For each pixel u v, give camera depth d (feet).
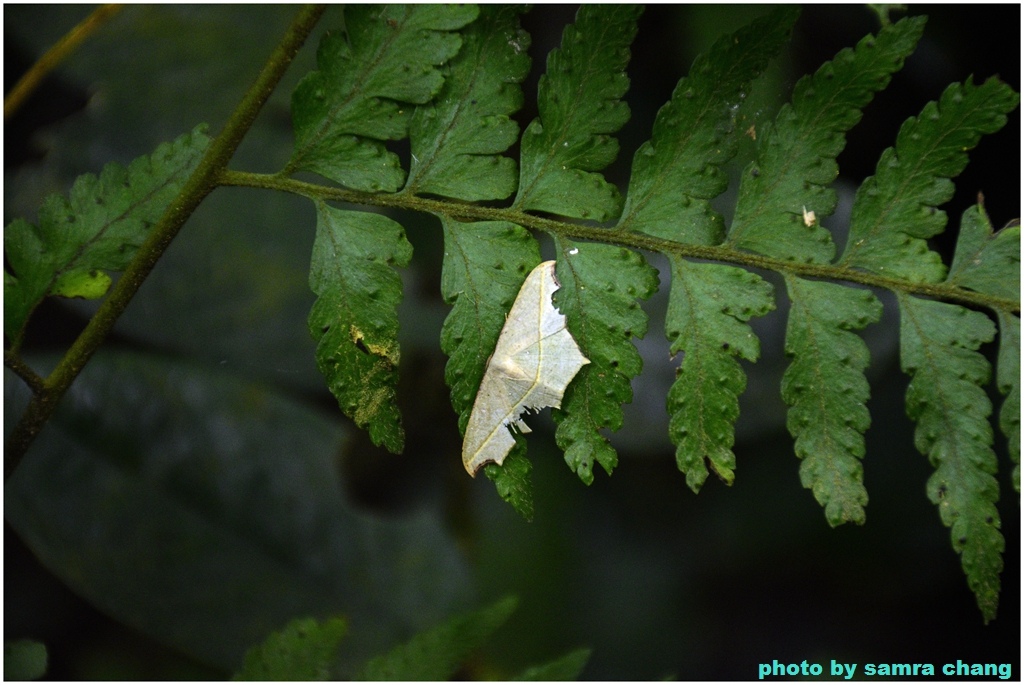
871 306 1.53
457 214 1.53
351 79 1.52
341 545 1.74
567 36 1.52
